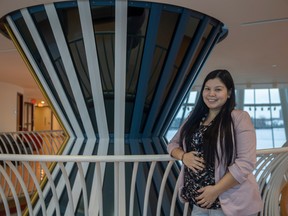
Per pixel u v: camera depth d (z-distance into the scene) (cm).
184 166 198
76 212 316
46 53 370
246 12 384
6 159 226
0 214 482
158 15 348
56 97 395
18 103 1277
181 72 394
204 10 370
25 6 354
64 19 348
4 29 463
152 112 387
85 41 347
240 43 547
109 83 361
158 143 400
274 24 436
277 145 1280
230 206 173
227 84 184
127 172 338
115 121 376
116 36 345
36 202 349
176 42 368
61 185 346
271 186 263
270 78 959
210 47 438
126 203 316
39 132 682
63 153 386
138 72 363
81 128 392
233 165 170
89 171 347
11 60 673
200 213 195
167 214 322
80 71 363
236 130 175
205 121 194
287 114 1288
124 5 336
